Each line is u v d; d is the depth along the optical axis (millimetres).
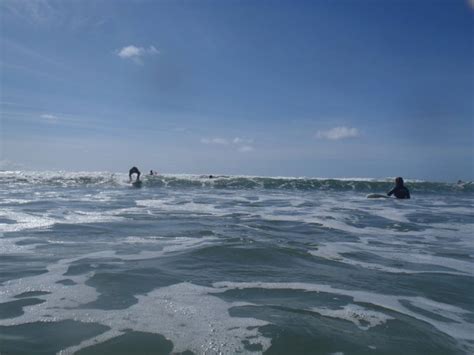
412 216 13820
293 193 25203
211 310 4387
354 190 29781
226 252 7039
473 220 12883
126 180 30438
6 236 8312
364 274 6004
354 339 3738
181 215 12469
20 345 3502
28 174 33594
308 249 7664
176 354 3404
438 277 5914
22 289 4973
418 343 3693
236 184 31266
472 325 4164
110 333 3768
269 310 4418
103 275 5586
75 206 14195
